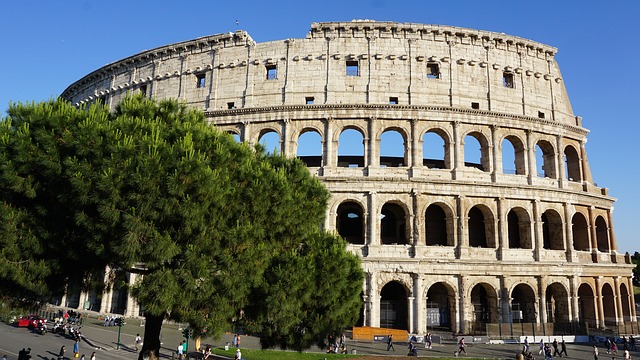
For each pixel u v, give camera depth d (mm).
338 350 52188
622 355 55688
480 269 60875
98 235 21875
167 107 29062
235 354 47656
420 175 62406
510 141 69188
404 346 55688
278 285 27016
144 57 76125
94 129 22141
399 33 67688
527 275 62469
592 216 70500
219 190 23703
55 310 82312
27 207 22297
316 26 67875
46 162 21000
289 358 47719
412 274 59625
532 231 64062
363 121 64438
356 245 60250
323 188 35312
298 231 30984
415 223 60812
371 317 58188
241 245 24844
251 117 66000
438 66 67000
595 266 67125
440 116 64625
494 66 68688
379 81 65750
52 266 22453
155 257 22078
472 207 67375
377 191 61125
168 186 21812
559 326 62406
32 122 22219
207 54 71938
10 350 51000
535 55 71750
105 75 82250
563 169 69125
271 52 68688
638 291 148000
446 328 63312
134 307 74250
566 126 70312
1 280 22266
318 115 64625
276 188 28375
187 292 22797
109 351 53375
